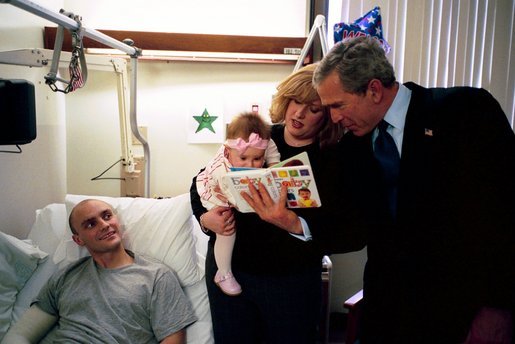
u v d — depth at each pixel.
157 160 2.39
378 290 1.27
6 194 1.89
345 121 1.16
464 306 1.06
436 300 1.11
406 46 2.24
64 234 1.90
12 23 1.88
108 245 1.64
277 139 1.35
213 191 1.35
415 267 1.13
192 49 2.20
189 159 2.41
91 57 1.94
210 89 2.36
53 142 2.22
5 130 1.23
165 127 2.37
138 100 2.34
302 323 1.36
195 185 1.52
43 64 1.67
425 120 1.08
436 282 1.11
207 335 1.64
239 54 2.24
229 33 2.31
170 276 1.69
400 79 2.28
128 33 2.16
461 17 2.24
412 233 1.11
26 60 1.61
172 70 2.33
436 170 1.08
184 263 1.83
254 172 1.15
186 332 1.64
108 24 2.26
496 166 1.01
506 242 0.99
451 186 1.07
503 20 2.26
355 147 1.27
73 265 1.70
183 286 1.83
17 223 1.98
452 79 2.29
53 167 2.23
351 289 2.48
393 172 1.19
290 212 1.22
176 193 2.44
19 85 1.24
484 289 1.01
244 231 1.36
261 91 2.38
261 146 1.24
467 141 1.04
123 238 1.86
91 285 1.62
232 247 1.36
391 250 1.20
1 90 1.20
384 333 1.25
